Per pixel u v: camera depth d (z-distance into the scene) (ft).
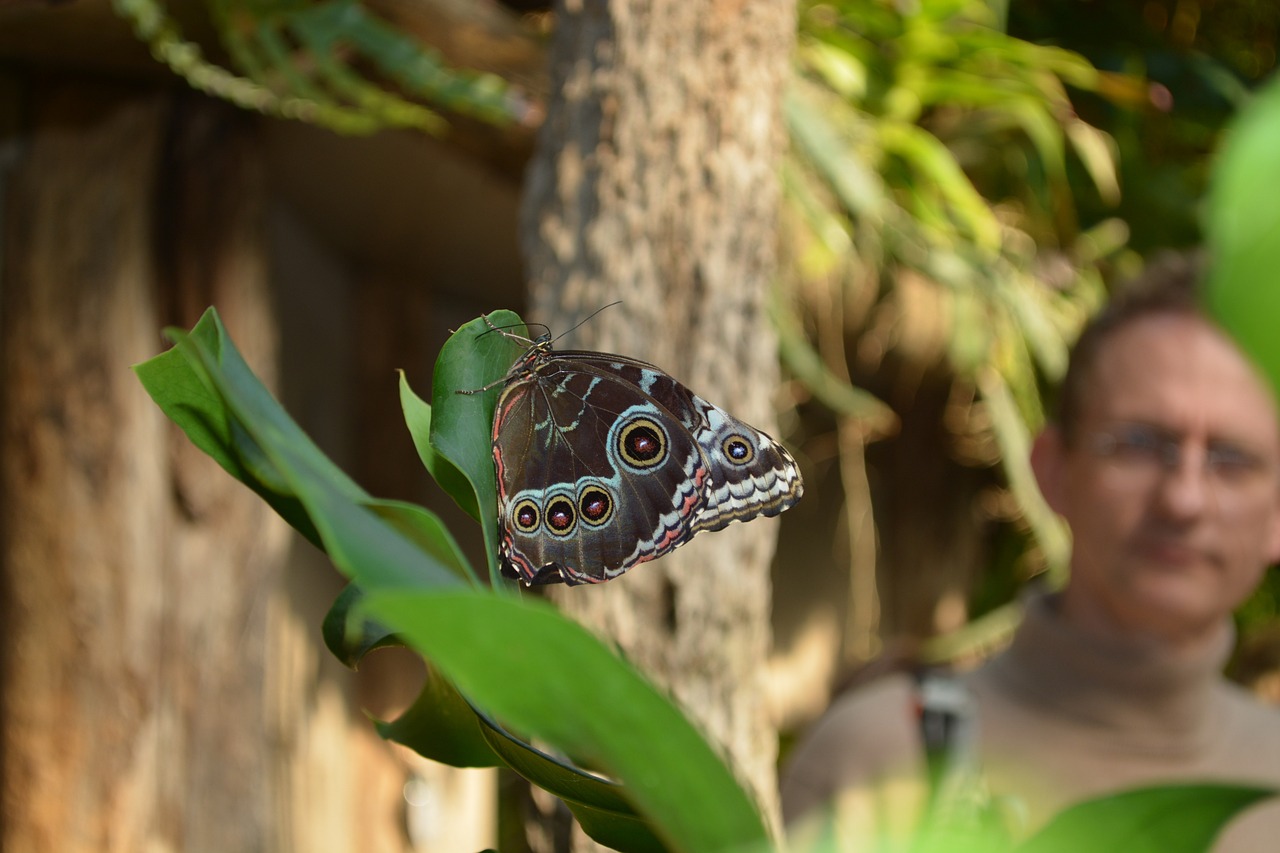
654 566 6.30
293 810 8.55
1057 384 9.59
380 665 9.84
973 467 13.03
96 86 7.36
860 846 1.84
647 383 5.08
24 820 7.18
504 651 1.67
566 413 5.03
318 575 9.41
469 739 3.43
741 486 5.12
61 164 7.30
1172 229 11.85
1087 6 12.09
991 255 9.36
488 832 10.77
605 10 6.47
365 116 7.21
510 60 7.34
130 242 7.34
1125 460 5.97
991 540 13.62
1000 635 10.72
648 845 2.88
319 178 8.40
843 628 14.38
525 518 4.99
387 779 9.65
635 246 6.40
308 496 2.09
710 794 1.78
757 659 6.44
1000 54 9.11
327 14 6.99
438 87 7.11
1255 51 13.53
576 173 6.46
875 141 8.81
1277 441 5.97
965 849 1.85
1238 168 0.95
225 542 7.45
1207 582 5.92
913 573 12.86
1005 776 5.80
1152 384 5.94
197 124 7.48
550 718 1.75
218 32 7.06
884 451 13.04
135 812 7.23
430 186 8.34
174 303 7.43
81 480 7.23
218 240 7.49
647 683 1.72
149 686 7.27
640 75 6.43
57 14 6.81
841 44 8.86
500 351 3.99
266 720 7.59
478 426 3.85
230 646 7.45
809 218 7.78
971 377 10.17
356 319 10.50
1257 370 0.98
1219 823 1.87
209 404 2.79
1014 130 10.36
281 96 7.14
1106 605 5.97
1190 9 13.14
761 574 6.45
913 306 10.11
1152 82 12.09
